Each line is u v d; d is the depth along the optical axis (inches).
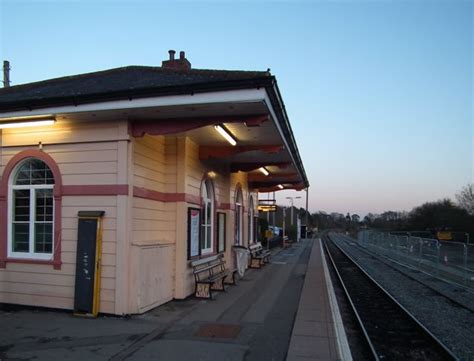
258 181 829.8
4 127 374.3
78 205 358.0
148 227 386.9
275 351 261.4
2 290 373.4
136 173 364.8
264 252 861.8
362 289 612.1
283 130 422.0
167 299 403.5
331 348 264.7
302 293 470.9
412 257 932.0
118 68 473.7
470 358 293.6
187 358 246.1
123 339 280.5
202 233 503.2
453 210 1737.2
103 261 346.6
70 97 329.1
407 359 285.9
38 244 375.9
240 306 394.3
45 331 297.4
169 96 312.5
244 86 297.1
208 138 433.4
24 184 383.9
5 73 708.0
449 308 469.7
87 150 360.2
